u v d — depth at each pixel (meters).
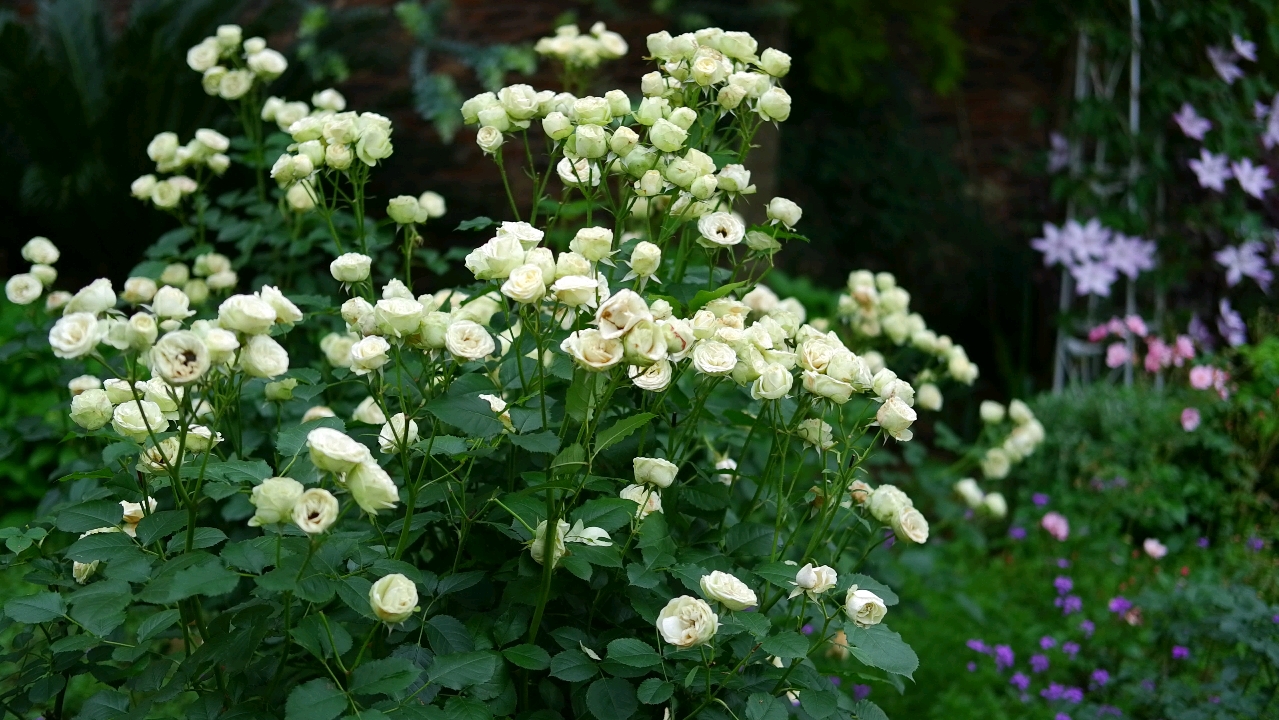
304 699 1.43
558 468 1.61
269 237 2.86
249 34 5.21
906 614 3.38
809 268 6.86
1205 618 2.90
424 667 1.65
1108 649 3.45
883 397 1.85
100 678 1.85
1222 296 5.39
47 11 5.53
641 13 6.48
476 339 1.58
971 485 3.42
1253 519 4.21
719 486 1.98
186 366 1.38
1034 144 7.45
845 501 2.21
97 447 2.78
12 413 4.00
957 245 7.03
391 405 2.05
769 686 1.77
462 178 6.31
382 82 6.32
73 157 5.42
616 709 1.65
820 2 6.14
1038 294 6.43
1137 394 4.66
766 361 1.74
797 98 7.15
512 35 6.57
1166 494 4.28
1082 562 3.96
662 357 1.52
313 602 1.44
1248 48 5.13
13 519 3.82
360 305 1.72
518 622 1.74
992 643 3.47
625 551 1.78
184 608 1.71
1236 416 4.47
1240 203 5.25
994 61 7.46
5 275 6.05
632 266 1.80
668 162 1.96
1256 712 2.74
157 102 5.29
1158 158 5.19
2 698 1.88
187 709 1.62
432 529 2.05
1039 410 4.74
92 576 1.89
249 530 2.25
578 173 2.03
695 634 1.53
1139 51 5.29
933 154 7.21
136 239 5.59
